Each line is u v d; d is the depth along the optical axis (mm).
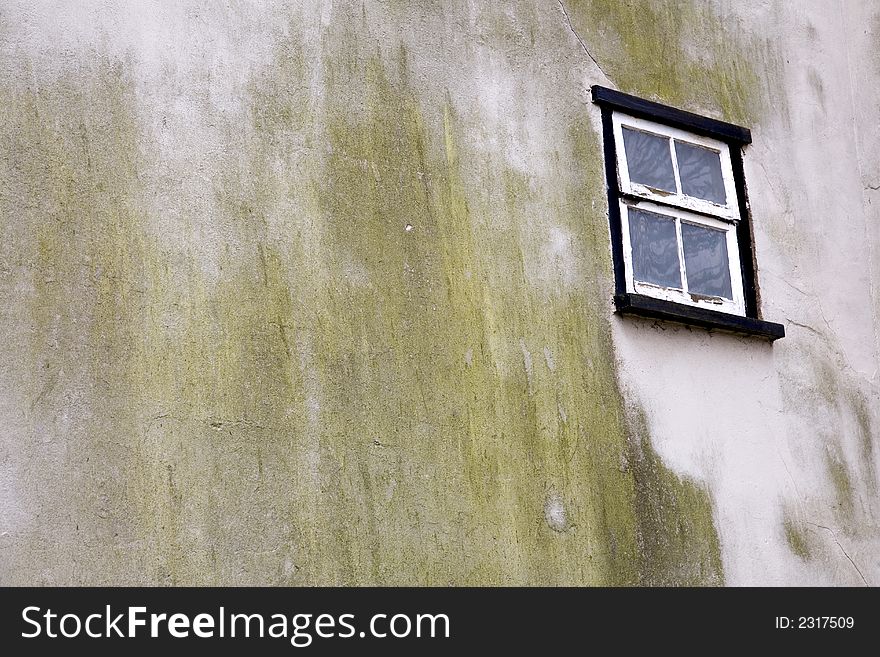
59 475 3791
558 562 4605
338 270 4441
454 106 4949
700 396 5258
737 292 5617
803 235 5957
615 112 5469
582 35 5484
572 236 5113
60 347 3887
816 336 5824
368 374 4391
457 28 5082
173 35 4363
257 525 4043
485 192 4914
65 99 4102
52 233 3967
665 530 4926
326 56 4676
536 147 5141
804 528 5391
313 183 4488
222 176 4305
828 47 6449
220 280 4195
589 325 5016
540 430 4727
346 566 4164
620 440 4930
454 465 4480
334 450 4246
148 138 4207
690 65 5836
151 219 4129
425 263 4656
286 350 4250
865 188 6320
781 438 5477
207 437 4031
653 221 5461
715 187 5730
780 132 6059
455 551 4387
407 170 4734
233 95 4418
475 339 4684
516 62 5215
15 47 4070
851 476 5672
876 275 6199
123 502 3859
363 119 4688
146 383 3980
